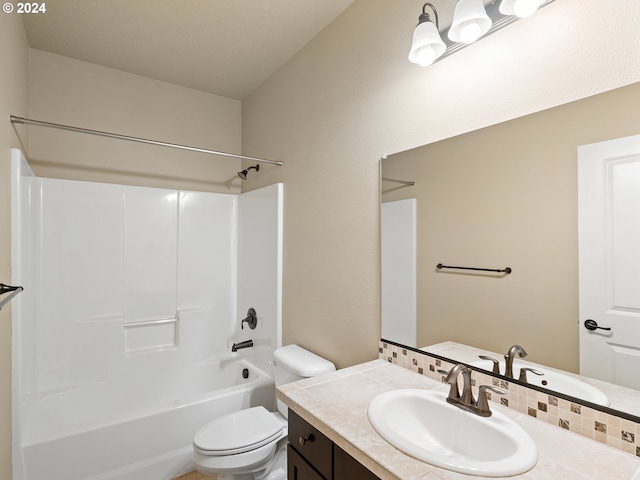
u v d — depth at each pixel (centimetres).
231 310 302
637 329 90
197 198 289
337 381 137
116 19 198
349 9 185
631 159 91
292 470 127
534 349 111
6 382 150
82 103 248
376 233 168
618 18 94
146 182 272
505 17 117
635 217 90
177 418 200
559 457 88
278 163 245
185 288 282
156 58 242
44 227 230
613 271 94
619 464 85
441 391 125
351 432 100
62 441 170
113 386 249
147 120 272
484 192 124
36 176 232
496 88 121
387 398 117
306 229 217
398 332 156
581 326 100
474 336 127
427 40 120
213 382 287
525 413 112
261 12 191
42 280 229
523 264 113
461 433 107
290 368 191
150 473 192
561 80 105
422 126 146
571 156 102
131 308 260
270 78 265
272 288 248
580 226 100
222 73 262
